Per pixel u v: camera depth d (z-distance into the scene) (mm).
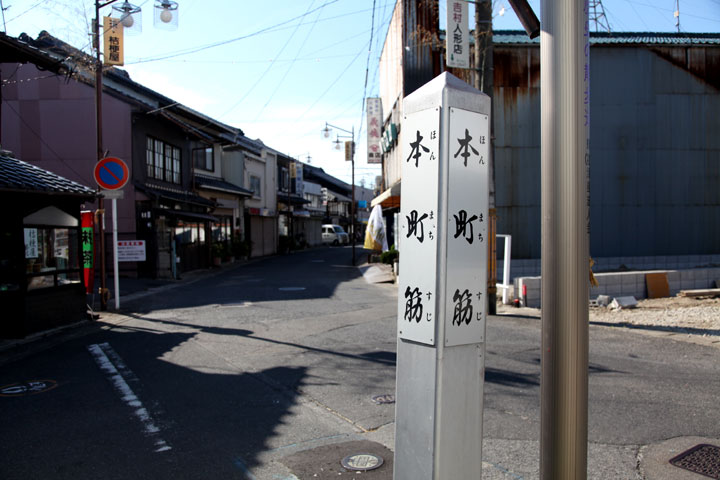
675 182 16094
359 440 4242
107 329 9133
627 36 15930
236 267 23938
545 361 2217
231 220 27703
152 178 18984
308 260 28984
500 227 15367
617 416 4641
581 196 2172
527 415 4730
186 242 20734
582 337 2168
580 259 2164
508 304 11328
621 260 15969
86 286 10000
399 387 2709
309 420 4707
